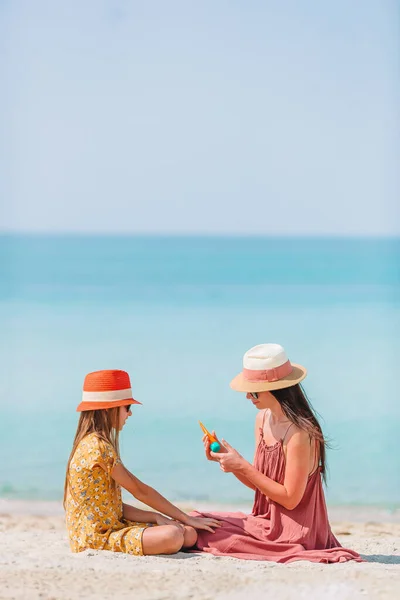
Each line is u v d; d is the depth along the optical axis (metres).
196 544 6.89
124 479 6.80
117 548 6.70
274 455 6.89
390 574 6.16
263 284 60.19
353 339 35.38
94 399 6.86
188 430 18.05
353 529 10.11
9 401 21.52
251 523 7.02
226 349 32.12
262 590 5.69
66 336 36.16
